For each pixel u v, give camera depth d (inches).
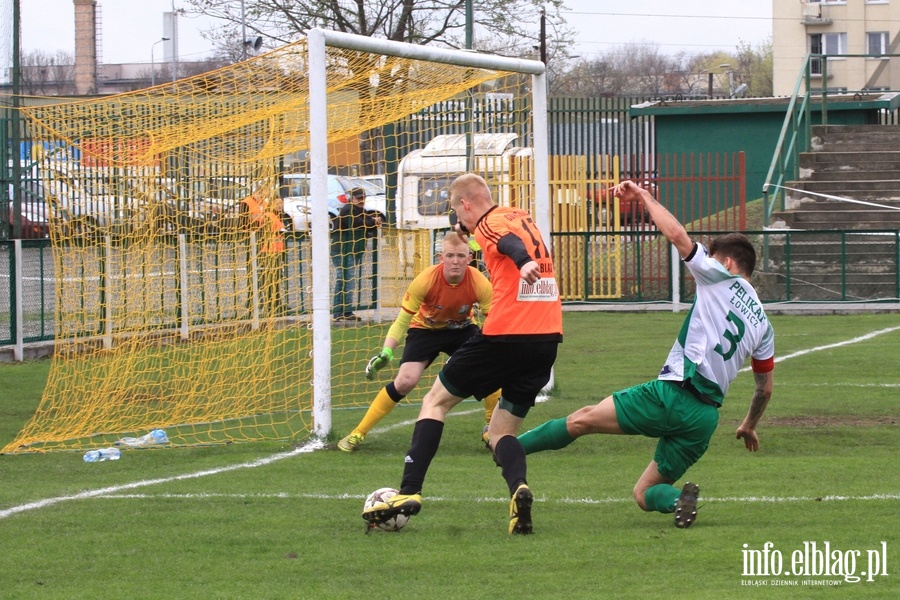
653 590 387.5
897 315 1457.9
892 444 673.0
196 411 828.0
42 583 407.5
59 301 970.1
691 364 462.9
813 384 907.4
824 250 1540.4
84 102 817.5
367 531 473.1
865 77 4495.6
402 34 2603.3
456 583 400.2
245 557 439.2
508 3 2608.3
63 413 818.8
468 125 933.8
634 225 1640.0
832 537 456.8
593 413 480.1
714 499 530.0
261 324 1050.1
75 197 1000.2
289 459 650.2
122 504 532.4
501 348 465.1
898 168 1867.6
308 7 2598.4
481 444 687.7
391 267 1130.0
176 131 859.4
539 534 469.1
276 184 969.5
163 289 1099.3
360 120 900.0
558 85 4394.7
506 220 470.9
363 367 1034.1
